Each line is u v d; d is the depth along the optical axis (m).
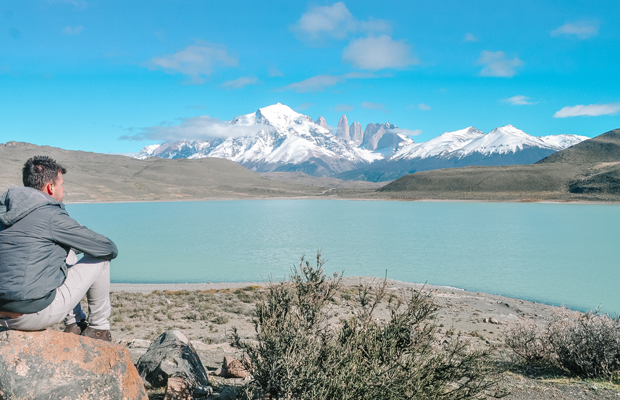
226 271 38.28
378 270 37.66
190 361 5.26
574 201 158.12
